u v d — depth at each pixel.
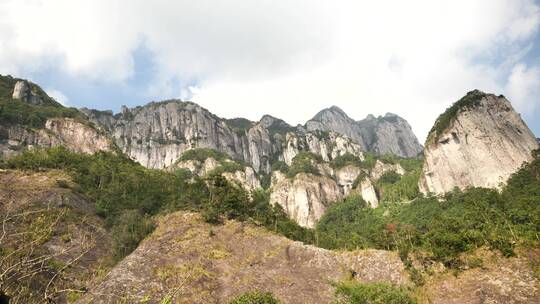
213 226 80.25
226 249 71.12
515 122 166.00
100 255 66.75
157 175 125.19
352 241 84.94
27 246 10.46
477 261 54.34
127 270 58.06
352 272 62.94
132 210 86.88
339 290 53.59
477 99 172.25
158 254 65.19
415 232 71.69
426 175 174.00
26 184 84.88
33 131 146.62
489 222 71.75
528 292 46.88
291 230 95.56
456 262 55.81
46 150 121.19
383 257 63.75
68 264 11.11
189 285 56.47
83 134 162.25
